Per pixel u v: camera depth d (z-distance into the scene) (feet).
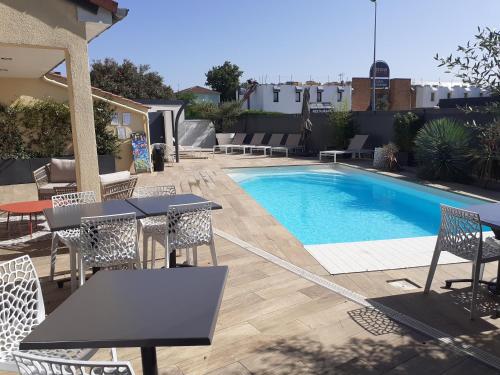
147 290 6.68
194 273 7.38
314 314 11.07
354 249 16.89
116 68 105.60
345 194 35.27
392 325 10.39
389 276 13.79
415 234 23.68
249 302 11.85
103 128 35.47
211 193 29.84
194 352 9.37
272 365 8.81
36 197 27.81
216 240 18.24
